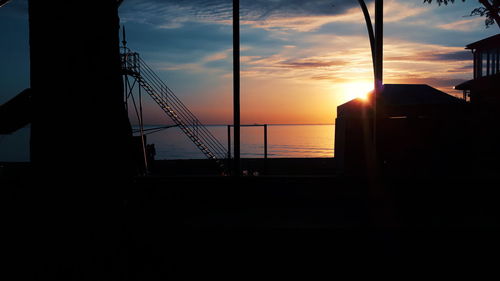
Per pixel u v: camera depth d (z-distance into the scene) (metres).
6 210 6.33
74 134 3.44
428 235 5.72
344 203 7.54
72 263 3.46
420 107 8.84
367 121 8.92
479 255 5.34
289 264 5.17
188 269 5.00
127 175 3.95
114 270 3.68
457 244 5.61
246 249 5.54
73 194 3.46
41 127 3.45
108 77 3.66
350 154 8.93
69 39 3.40
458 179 7.28
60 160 3.43
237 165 7.78
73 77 3.41
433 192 7.33
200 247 5.54
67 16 3.39
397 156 8.52
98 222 3.56
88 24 3.48
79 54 3.43
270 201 7.68
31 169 3.54
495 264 5.16
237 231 5.81
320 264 5.17
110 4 3.71
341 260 5.26
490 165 8.12
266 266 5.12
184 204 7.57
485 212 6.77
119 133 3.80
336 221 6.14
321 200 7.69
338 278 4.80
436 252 5.42
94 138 3.52
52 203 3.45
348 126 9.02
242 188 7.71
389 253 5.39
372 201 7.57
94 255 3.53
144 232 5.71
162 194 7.63
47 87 3.42
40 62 3.42
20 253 4.72
